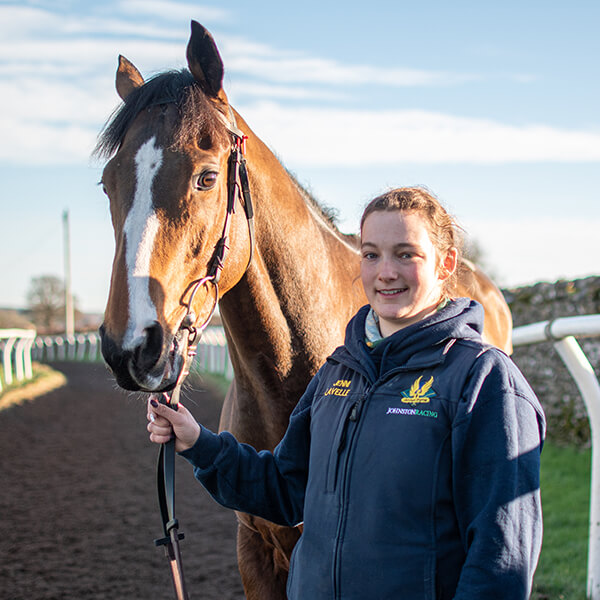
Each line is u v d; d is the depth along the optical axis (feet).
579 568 10.64
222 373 44.21
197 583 11.55
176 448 5.14
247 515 6.66
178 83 5.76
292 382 6.66
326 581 4.20
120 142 5.75
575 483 15.98
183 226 5.33
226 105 6.07
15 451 22.29
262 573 6.93
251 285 6.27
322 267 6.91
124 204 5.32
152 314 5.05
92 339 73.77
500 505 3.82
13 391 34.86
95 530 14.38
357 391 4.54
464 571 3.79
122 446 23.61
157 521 15.10
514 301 22.61
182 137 5.41
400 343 4.41
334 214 8.17
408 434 4.11
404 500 4.02
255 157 6.40
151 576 11.85
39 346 77.20
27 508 15.89
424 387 4.22
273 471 5.22
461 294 8.83
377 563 4.02
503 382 4.11
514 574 3.72
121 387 5.11
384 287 4.50
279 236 6.47
